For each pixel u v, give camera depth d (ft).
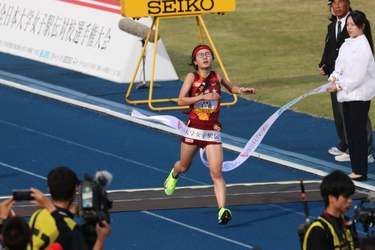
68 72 125.39
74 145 90.53
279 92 113.29
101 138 93.25
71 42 126.31
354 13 73.51
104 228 40.32
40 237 40.86
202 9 103.24
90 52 123.13
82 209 40.09
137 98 110.42
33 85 115.96
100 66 121.08
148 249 62.08
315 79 120.47
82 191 40.27
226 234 65.16
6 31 138.31
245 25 160.86
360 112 74.18
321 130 95.50
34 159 85.46
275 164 84.28
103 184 41.57
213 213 69.56
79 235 41.24
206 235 64.90
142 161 84.89
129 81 118.32
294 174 81.10
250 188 76.13
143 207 70.69
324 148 88.58
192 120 65.57
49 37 130.00
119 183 77.87
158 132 95.86
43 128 97.19
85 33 124.67
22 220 38.83
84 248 41.22
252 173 81.30
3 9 140.26
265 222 67.77
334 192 41.68
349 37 79.71
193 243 63.26
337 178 41.83
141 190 75.31
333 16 82.79
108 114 103.14
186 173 80.64
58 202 41.93
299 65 130.11
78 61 123.95
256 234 65.16
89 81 119.65
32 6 134.72
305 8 172.04
